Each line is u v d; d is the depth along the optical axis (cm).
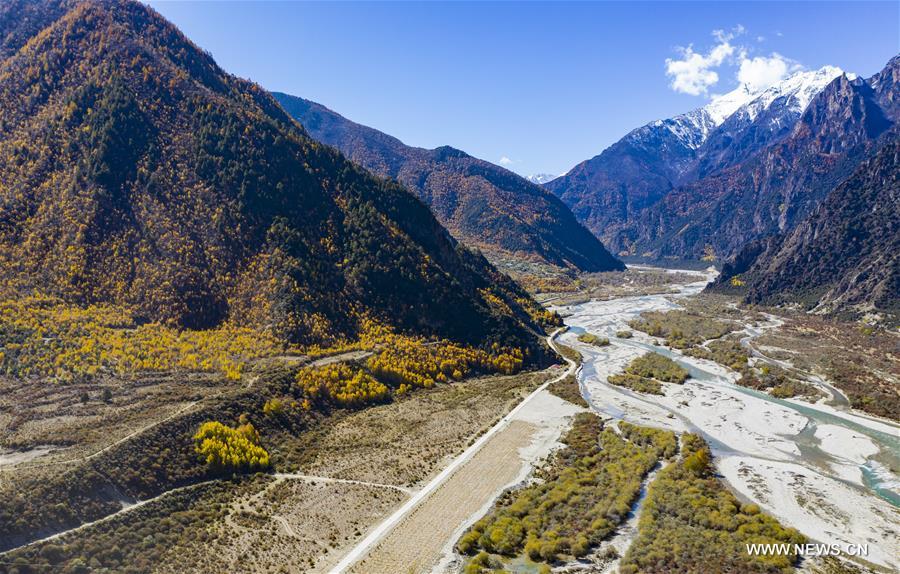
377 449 11331
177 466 9362
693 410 14362
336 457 10862
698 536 8081
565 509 9031
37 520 7419
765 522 8519
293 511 8919
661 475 10244
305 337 14562
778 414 14025
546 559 7812
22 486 7838
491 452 11444
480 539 8262
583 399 14988
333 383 13362
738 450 11812
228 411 11069
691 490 9512
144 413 10431
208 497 8969
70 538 7362
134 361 12231
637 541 8050
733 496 9575
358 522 8800
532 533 8362
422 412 13412
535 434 12450
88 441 9250
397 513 9088
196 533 8031
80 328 12788
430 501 9469
